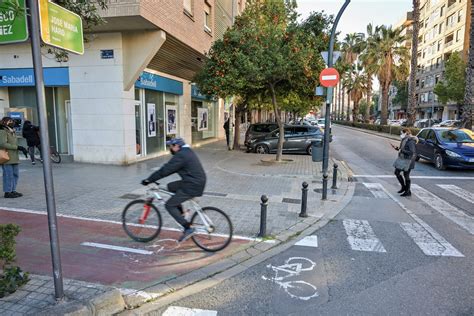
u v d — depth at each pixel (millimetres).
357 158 15500
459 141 12188
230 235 4773
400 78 36062
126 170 10570
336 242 5180
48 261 4230
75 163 11727
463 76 36500
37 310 3037
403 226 5934
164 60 13297
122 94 11281
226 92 12109
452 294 3650
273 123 17984
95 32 11070
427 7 63031
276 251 4824
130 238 5102
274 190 8453
